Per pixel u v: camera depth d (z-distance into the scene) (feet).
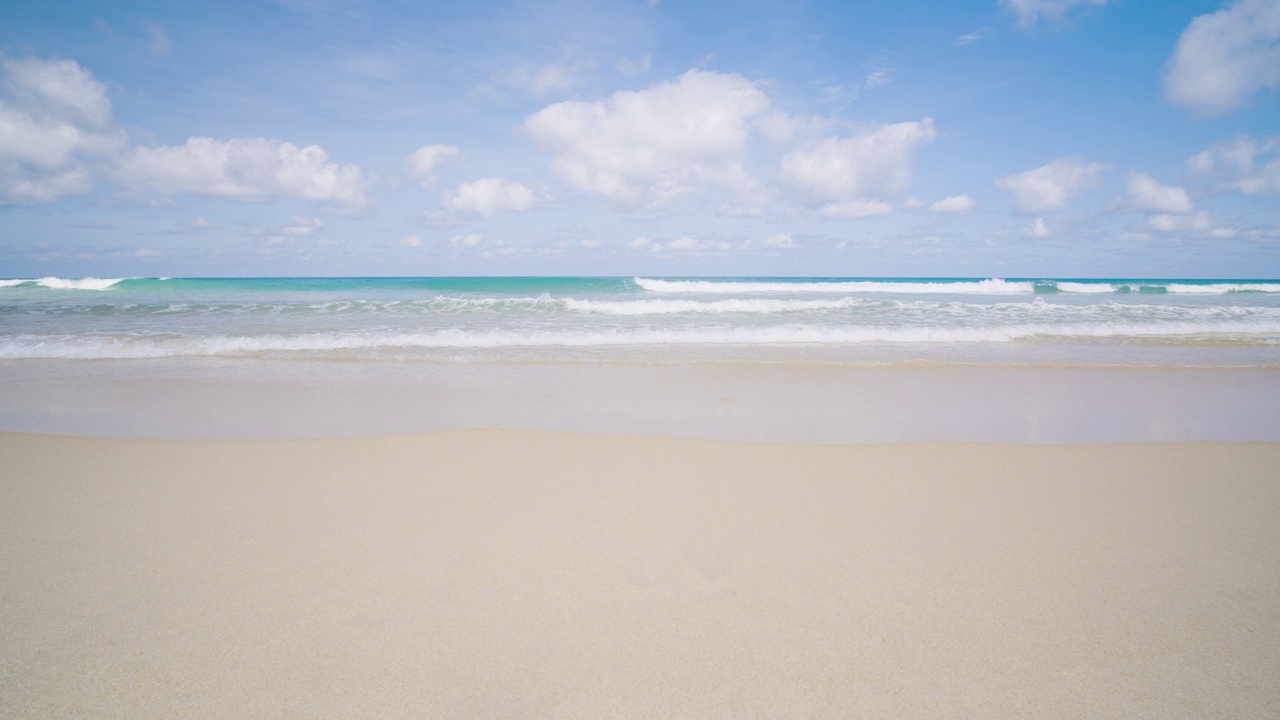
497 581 8.73
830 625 7.64
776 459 15.01
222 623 7.61
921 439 17.52
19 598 8.15
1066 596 8.36
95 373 28.07
